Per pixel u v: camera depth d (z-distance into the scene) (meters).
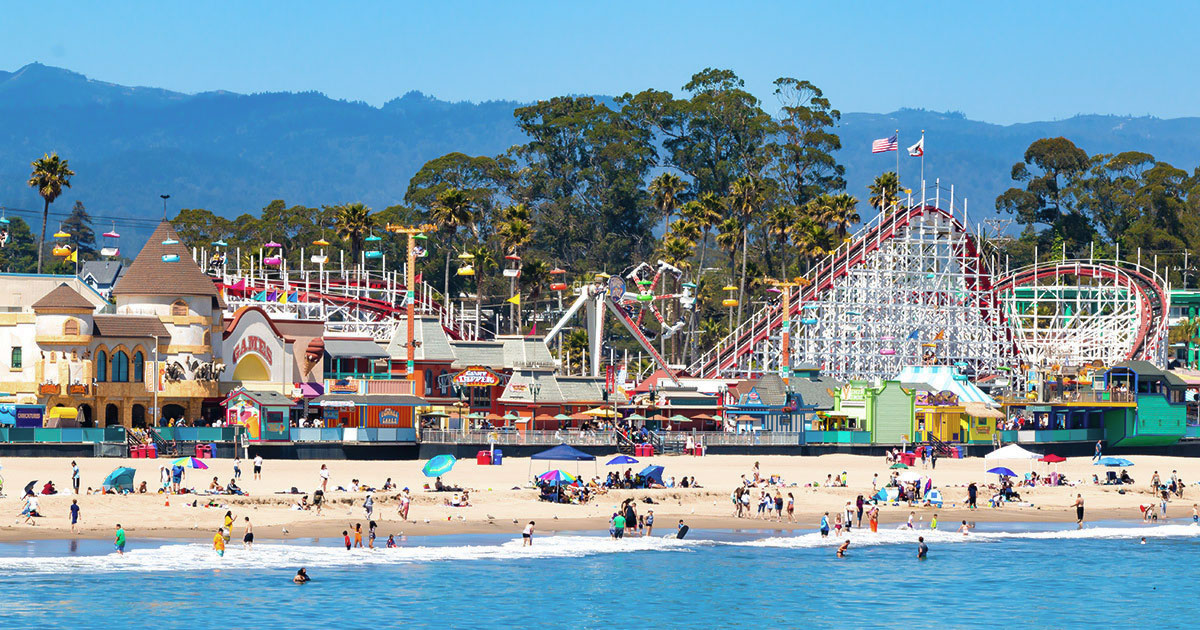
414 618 118.94
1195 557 160.12
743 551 153.12
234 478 168.38
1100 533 175.25
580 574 138.50
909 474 190.75
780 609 128.25
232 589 125.56
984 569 149.88
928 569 148.88
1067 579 146.25
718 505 181.75
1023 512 191.00
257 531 149.75
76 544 139.12
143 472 180.62
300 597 124.00
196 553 137.62
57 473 177.75
